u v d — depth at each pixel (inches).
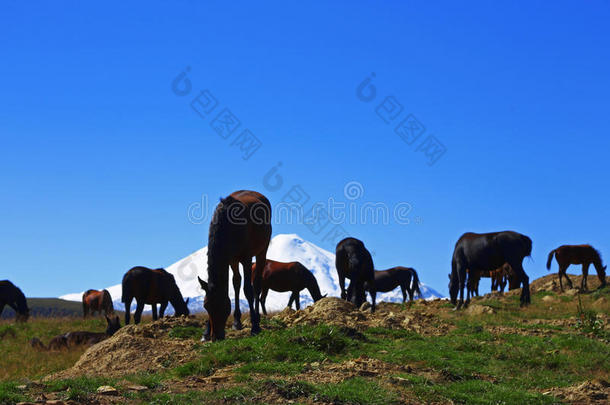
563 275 1138.7
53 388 340.8
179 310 854.5
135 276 820.6
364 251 853.8
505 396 344.5
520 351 468.4
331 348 443.8
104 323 900.6
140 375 392.2
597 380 392.2
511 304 891.4
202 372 390.6
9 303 1135.6
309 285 906.7
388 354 437.1
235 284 517.3
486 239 901.8
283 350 423.8
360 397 324.5
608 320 649.0
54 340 677.9
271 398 324.2
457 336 540.4
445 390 349.7
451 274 940.0
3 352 669.9
